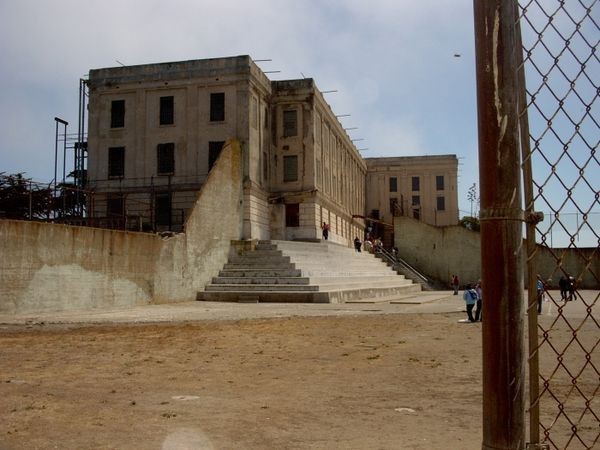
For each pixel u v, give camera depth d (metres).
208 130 46.69
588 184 2.98
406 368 10.62
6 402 7.70
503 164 2.68
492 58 2.71
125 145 48.09
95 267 24.47
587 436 6.00
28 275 21.17
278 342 14.40
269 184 51.16
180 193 46.56
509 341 2.65
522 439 2.66
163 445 5.75
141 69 48.12
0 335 15.76
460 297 38.41
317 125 53.59
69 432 6.22
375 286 41.25
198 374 10.04
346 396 8.22
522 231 2.71
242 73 46.44
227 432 6.26
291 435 6.16
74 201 46.12
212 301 31.50
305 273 34.84
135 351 12.84
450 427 6.52
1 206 36.44
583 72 3.00
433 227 54.19
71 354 12.37
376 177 84.25
